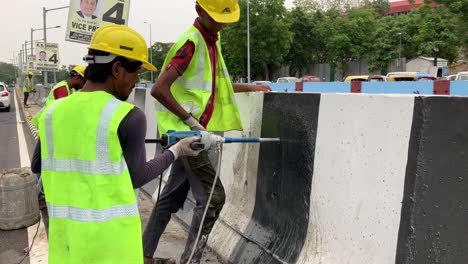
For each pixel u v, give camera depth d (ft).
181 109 10.39
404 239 7.45
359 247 8.51
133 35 7.31
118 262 6.88
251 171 13.06
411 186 7.37
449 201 6.98
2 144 40.09
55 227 7.29
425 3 151.74
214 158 15.38
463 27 116.67
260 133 12.53
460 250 6.88
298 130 10.62
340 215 9.11
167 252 13.65
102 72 7.25
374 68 189.16
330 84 37.73
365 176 8.41
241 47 171.42
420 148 7.23
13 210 16.53
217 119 11.66
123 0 26.78
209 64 10.91
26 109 83.20
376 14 240.94
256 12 167.63
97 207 6.85
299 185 10.62
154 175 7.57
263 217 12.31
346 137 8.96
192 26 10.89
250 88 13.46
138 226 7.07
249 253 12.04
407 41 180.65
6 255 14.23
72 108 7.14
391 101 7.81
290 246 10.73
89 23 26.17
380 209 8.02
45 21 91.66
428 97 7.15
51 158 7.34
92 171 6.86
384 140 7.97
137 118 6.98
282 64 203.92
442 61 157.89
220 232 13.84
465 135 6.81
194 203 15.99
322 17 209.46
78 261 6.89
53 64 84.28
